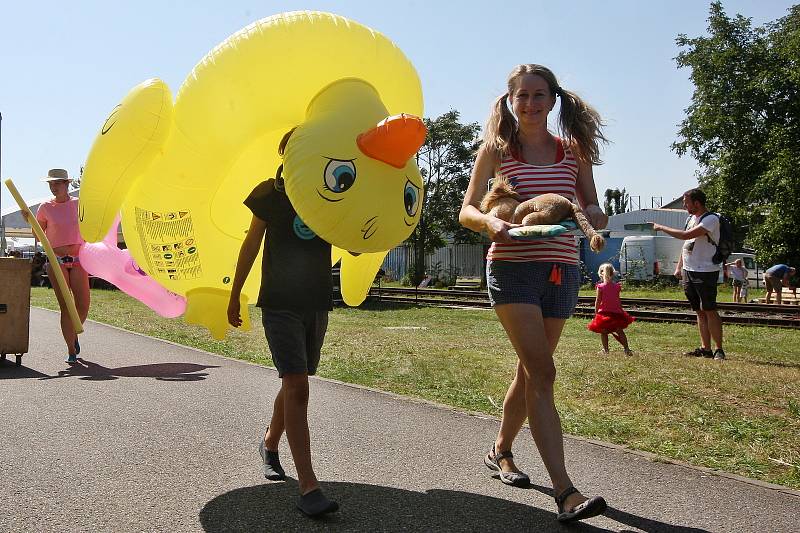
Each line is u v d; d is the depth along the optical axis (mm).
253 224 3754
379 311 18328
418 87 4312
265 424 5203
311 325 3752
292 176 3521
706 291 8969
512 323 3672
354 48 3895
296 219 3703
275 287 3639
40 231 5691
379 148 3484
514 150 3951
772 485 3920
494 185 3914
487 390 6512
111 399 5992
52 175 8055
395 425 5242
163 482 3934
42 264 31250
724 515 3521
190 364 7988
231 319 3949
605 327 9367
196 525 3348
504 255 3715
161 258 4254
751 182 40625
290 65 3787
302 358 3617
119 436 4828
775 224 35938
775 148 38156
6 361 8133
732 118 40906
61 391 6301
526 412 4008
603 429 5055
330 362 8172
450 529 3352
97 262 5840
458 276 47344
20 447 4535
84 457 4352
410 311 18312
